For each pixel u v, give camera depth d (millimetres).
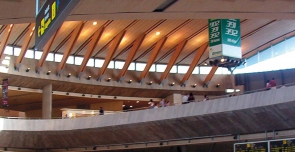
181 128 28062
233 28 28531
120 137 31328
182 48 40000
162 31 37594
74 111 33469
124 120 29984
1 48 33906
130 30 36844
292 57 40781
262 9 15023
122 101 43625
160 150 32531
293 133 23812
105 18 15586
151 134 29766
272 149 19734
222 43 27750
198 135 28016
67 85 39031
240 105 24375
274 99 22766
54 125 32688
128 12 15023
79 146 33750
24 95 41031
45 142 33750
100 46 39062
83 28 35500
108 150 33281
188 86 43344
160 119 28188
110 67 40938
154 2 14156
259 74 42938
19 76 36188
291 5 14688
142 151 33250
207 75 43688
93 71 39844
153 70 42844
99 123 31172
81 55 39906
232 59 28172
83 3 13984
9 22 15727
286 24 38688
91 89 40500
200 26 37188
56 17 9109
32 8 14320
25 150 34562
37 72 37000
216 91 44125
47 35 9930
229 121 25609
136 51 38688
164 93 43375
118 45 37594
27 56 37000
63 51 38844
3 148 33469
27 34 34156
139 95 43000
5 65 35281
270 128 24656
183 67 44219
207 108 26031
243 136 26156
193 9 14875
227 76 44625
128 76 41250
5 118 31734
